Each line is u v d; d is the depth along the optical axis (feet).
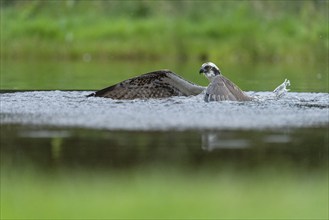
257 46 96.89
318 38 96.99
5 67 81.56
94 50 98.73
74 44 100.37
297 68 81.87
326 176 28.07
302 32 99.96
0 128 37.11
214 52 96.99
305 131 36.50
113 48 98.84
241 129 36.81
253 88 57.82
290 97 48.67
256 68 81.71
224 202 24.57
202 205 24.07
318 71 77.05
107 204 24.11
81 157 31.17
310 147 33.09
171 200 24.63
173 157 30.89
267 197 25.17
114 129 36.65
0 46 99.50
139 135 35.35
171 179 27.40
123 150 32.17
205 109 41.98
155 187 26.32
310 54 94.84
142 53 98.12
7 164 29.89
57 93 50.65
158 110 41.83
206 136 35.06
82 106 43.57
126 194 25.25
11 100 46.42
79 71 75.77
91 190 25.77
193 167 29.40
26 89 55.11
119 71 75.46
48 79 65.62
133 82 46.19
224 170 29.07
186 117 39.52
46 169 28.94
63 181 27.17
